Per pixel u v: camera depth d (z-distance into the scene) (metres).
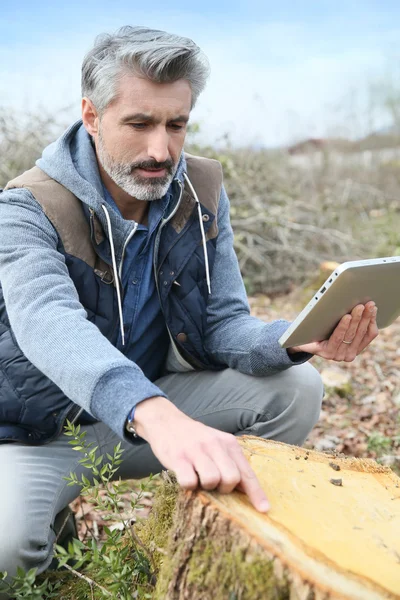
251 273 6.38
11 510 1.80
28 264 1.80
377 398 3.92
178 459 1.43
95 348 1.63
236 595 1.40
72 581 1.94
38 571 1.88
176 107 1.90
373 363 4.49
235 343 2.19
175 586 1.51
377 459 3.15
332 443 3.35
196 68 1.92
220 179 2.26
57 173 1.97
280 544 1.37
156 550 1.77
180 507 1.52
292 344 1.95
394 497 1.67
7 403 1.93
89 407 1.57
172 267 2.09
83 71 1.97
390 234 7.23
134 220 2.14
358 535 1.46
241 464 1.48
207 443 1.46
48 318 1.69
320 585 1.28
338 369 4.36
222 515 1.43
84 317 1.74
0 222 1.88
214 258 2.22
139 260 2.08
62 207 1.94
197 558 1.46
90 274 1.98
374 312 1.92
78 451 2.04
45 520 1.89
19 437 1.96
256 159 7.04
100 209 1.95
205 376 2.28
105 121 1.93
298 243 6.62
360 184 8.84
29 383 1.91
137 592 1.75
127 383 1.54
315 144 8.46
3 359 1.93
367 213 8.54
